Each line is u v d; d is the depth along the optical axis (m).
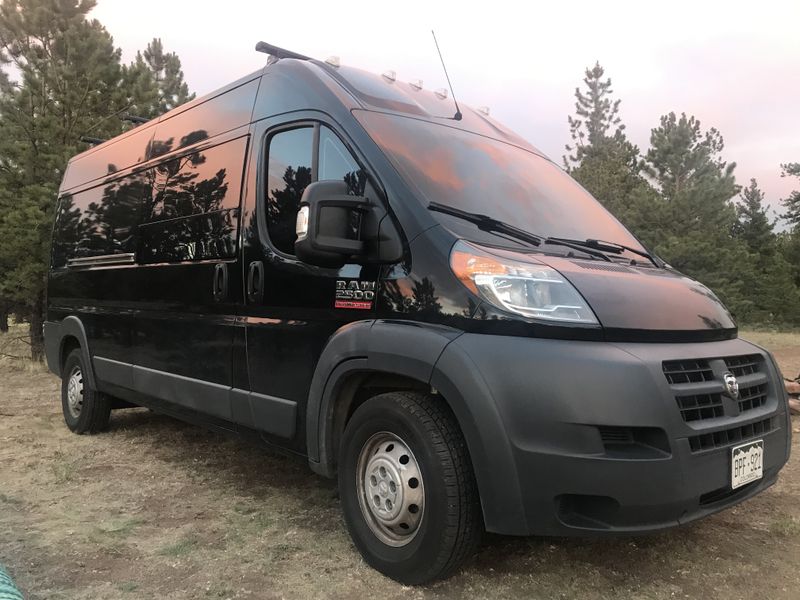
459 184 3.37
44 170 11.00
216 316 4.09
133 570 3.12
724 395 2.77
